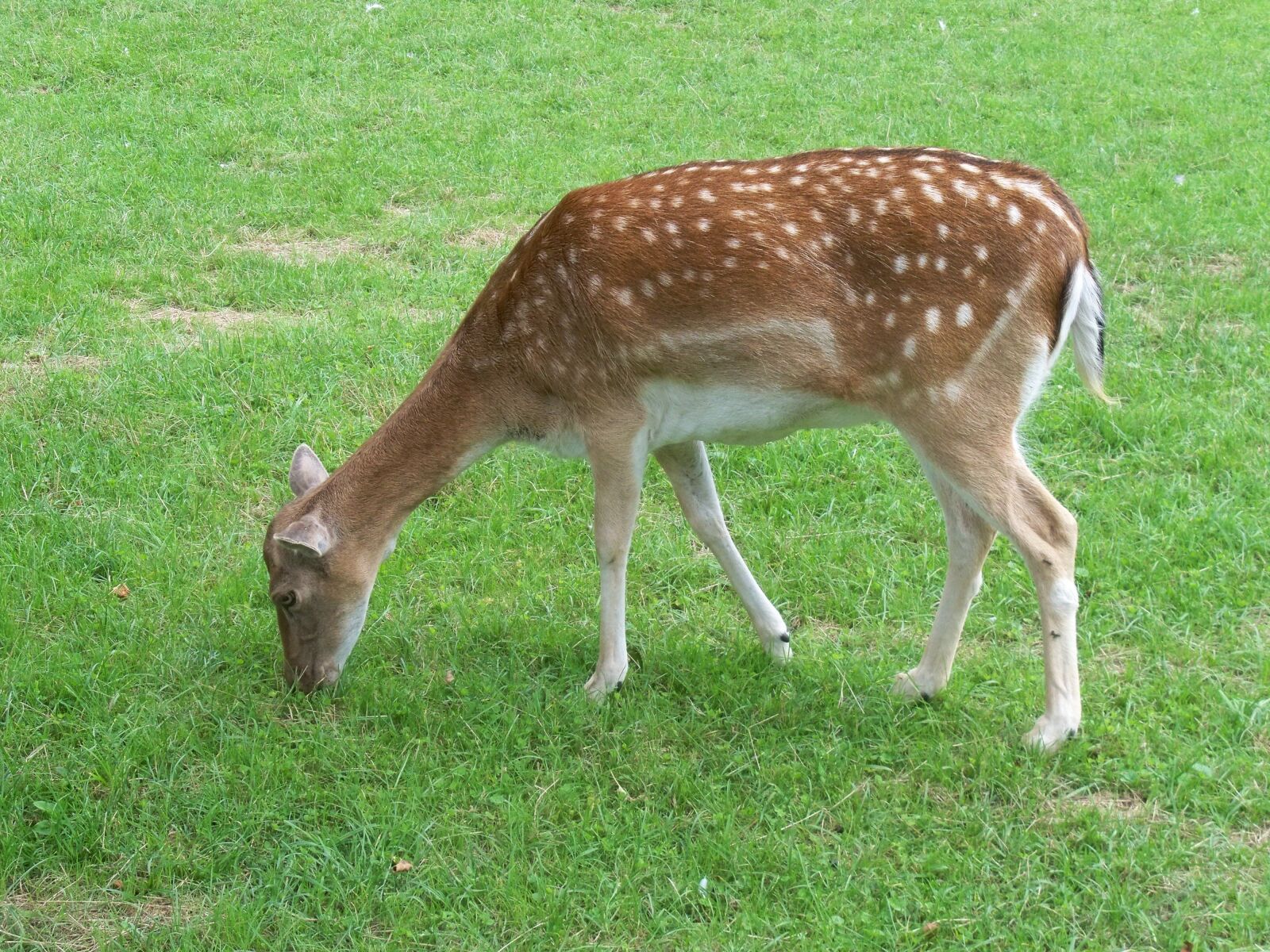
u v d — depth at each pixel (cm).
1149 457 584
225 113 1039
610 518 438
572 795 401
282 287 750
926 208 398
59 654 463
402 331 690
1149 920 350
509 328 434
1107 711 436
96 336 689
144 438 604
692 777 411
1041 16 1356
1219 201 878
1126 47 1252
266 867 379
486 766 415
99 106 1052
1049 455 592
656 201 418
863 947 346
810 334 406
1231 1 1412
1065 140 1004
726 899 365
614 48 1235
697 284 408
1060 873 369
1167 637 470
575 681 462
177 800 401
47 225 816
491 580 521
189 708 443
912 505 565
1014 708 438
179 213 855
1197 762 405
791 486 584
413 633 490
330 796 402
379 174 939
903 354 401
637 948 351
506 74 1159
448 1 1338
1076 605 407
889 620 501
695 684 458
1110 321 702
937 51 1242
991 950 346
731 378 417
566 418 438
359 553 448
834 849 381
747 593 468
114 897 369
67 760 416
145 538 539
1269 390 628
